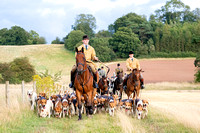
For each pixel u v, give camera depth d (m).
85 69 9.09
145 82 43.72
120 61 74.25
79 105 9.19
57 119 9.45
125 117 8.89
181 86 31.89
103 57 77.25
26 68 42.81
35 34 135.00
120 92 13.37
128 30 89.31
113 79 15.00
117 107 11.62
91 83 9.34
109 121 8.98
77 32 88.19
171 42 89.94
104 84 13.38
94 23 111.06
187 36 90.44
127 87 12.14
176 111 10.57
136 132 7.34
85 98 9.62
